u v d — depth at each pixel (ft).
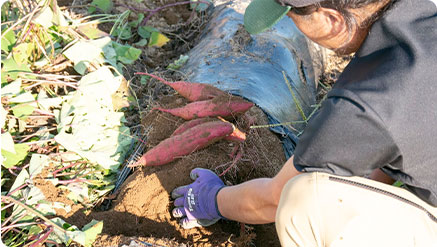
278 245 7.84
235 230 7.77
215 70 9.70
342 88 4.70
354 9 4.55
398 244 5.06
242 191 6.34
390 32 4.58
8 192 7.41
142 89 9.95
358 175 4.90
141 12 11.56
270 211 6.08
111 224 7.51
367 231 5.00
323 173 5.06
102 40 9.53
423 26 4.62
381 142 4.53
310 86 10.87
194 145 8.00
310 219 5.07
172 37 11.53
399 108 4.44
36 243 6.70
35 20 8.57
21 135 8.18
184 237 7.48
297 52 10.84
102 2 10.60
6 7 9.32
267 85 9.43
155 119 8.87
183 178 7.82
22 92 8.21
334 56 12.58
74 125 8.13
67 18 10.20
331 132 4.63
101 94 8.59
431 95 4.50
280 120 9.15
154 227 7.54
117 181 8.32
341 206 5.01
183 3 11.85
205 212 7.04
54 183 7.70
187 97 8.77
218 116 8.38
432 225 5.25
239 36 10.34
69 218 7.46
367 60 4.72
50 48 9.29
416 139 4.54
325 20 4.68
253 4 5.17
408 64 4.49
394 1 4.62
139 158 8.29
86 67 9.05
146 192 7.74
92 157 7.97
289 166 5.49
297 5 4.55
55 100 8.29
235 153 8.22
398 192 5.22
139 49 10.11
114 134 8.51
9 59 8.16
